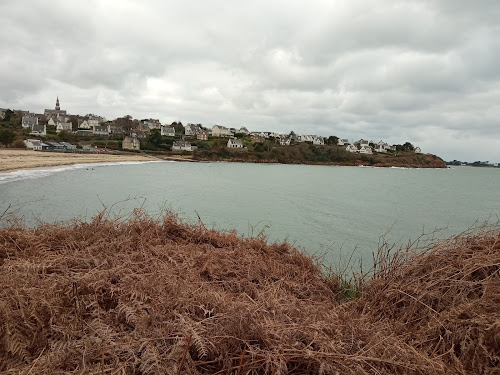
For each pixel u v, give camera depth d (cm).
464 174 10200
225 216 1598
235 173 5322
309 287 393
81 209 1570
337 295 414
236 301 276
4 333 188
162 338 196
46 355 179
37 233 414
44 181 2770
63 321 214
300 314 268
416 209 2259
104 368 172
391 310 318
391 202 2581
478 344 215
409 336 262
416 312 303
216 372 178
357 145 14850
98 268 309
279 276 399
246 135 13775
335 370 183
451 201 2864
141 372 181
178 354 185
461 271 315
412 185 4597
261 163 10050
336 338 226
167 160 8394
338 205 2262
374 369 187
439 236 1387
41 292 234
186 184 3170
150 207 1736
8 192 2028
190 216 1531
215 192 2634
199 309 250
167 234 481
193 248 432
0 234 366
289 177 4981
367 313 316
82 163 5262
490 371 202
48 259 321
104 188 2530
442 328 256
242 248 459
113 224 454
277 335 208
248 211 1792
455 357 213
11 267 283
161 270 321
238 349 198
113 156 7675
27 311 211
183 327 207
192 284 305
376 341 219
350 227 1516
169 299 252
